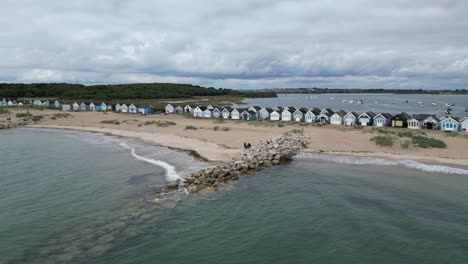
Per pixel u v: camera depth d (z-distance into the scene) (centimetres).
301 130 6203
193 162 4075
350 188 3036
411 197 2786
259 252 1948
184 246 2016
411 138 5025
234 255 1920
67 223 2345
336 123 7706
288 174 3525
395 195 2838
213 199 2781
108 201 2770
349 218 2375
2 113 10956
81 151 5100
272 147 4625
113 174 3628
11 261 1856
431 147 4619
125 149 5191
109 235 2150
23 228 2277
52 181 3394
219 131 6412
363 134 5525
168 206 2625
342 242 2044
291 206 2620
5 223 2359
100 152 4988
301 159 4219
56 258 1880
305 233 2166
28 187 3200
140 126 7762
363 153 4484
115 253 1933
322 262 1838
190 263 1841
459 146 4675
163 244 2039
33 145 5753
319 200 2739
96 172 3728
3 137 6875
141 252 1945
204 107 10181
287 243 2044
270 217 2417
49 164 4178
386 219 2353
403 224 2272
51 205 2706
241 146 5069
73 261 1848
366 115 7319
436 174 3491
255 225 2291
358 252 1931
